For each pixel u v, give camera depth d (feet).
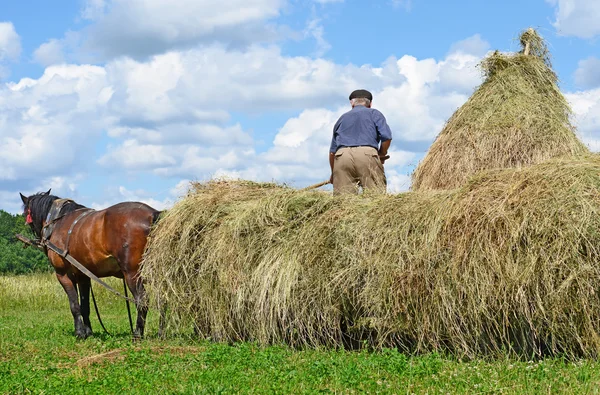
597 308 22.11
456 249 23.54
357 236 25.85
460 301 23.52
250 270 28.40
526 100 31.96
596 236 21.98
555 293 22.18
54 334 37.50
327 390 18.92
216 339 30.22
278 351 26.30
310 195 28.89
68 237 34.24
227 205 30.32
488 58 34.32
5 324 44.34
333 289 26.08
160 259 30.50
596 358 22.49
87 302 36.73
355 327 26.40
